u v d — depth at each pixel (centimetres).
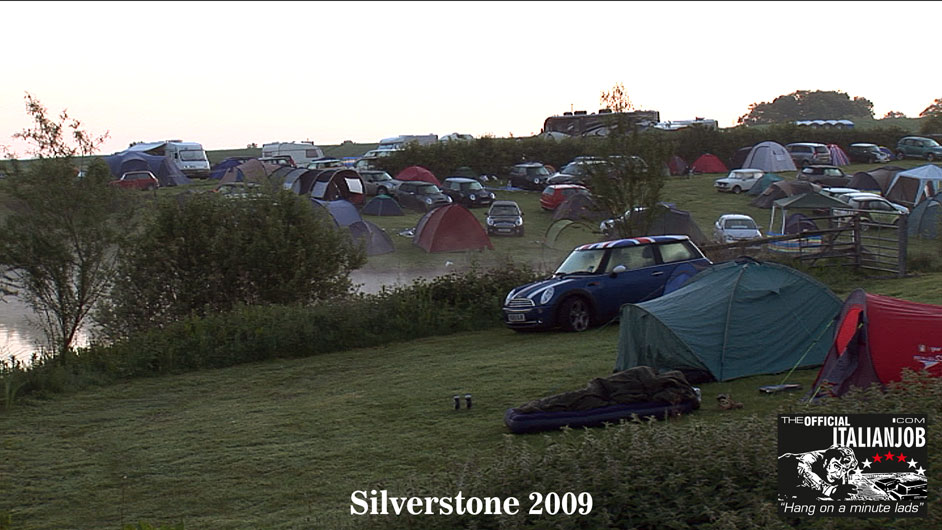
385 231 3928
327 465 965
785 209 3759
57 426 1248
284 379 1506
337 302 1911
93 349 1694
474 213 4766
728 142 6350
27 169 1666
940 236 2716
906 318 988
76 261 1686
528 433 1004
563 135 6600
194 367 1645
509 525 613
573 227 3631
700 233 3161
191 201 2097
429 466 922
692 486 642
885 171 4662
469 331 1875
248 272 2056
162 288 2003
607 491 645
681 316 1220
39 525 842
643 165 2262
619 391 1028
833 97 16150
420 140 6644
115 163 5638
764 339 1216
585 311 1720
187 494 907
